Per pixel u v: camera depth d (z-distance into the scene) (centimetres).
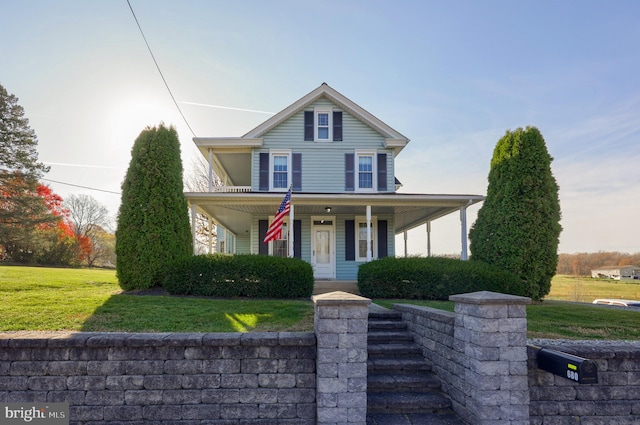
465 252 1270
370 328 631
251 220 1512
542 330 639
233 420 423
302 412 427
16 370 419
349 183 1491
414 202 1259
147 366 425
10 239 2592
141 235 995
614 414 430
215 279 930
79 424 414
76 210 4319
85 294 848
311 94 1503
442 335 492
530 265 1034
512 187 1077
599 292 2394
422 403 454
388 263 1036
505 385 385
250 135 1487
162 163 1043
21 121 2797
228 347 431
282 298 936
